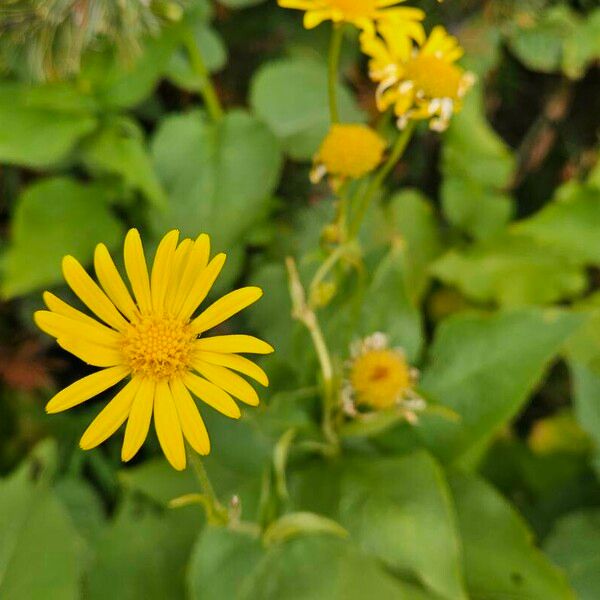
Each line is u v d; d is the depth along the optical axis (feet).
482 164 1.46
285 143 1.36
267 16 1.40
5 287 1.24
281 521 1.08
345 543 1.16
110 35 1.16
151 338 0.86
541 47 1.43
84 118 1.23
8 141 1.20
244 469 1.22
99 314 0.87
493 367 1.21
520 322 1.22
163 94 1.47
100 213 1.31
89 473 1.39
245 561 1.15
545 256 1.45
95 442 0.84
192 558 1.15
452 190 1.48
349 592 1.14
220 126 1.30
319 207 1.38
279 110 1.36
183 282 0.88
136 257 0.87
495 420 1.20
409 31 1.06
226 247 1.29
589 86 1.54
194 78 1.29
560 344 1.20
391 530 1.13
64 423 1.38
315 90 1.37
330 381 1.10
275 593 1.14
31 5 1.13
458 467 1.24
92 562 1.22
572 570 1.30
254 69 1.47
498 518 1.21
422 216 1.50
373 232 1.39
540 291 1.43
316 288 1.07
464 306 1.52
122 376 0.86
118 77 1.23
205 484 0.93
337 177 1.07
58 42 1.16
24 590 1.17
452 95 1.06
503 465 1.43
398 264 1.22
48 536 1.20
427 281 1.48
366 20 1.03
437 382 1.22
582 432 1.44
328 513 1.15
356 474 1.17
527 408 1.57
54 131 1.21
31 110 1.22
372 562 1.15
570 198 1.45
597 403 1.33
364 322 1.22
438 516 1.13
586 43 1.43
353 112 1.38
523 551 1.19
